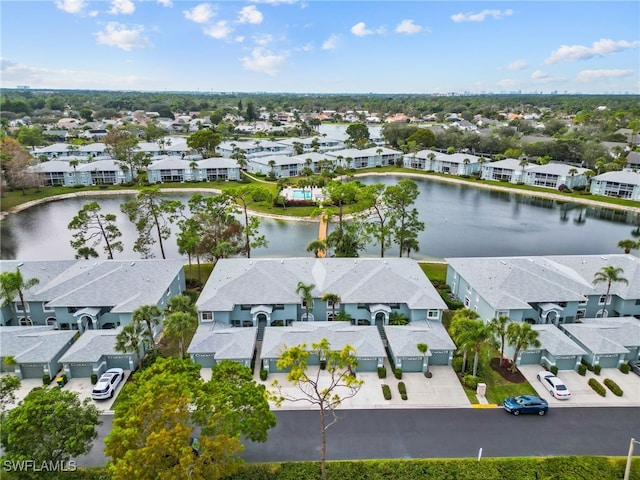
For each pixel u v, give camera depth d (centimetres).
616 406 4412
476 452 3803
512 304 5456
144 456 2756
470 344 4509
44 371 4809
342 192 8000
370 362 4928
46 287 5916
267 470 3497
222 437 3019
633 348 5116
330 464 3581
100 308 5581
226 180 15262
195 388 3400
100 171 14662
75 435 3130
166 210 7875
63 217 11419
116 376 4662
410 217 7925
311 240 9600
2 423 3116
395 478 3453
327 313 5862
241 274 5872
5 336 4988
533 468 3547
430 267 7825
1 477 2992
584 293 5825
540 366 5091
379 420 4181
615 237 10088
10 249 9131
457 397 4522
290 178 15775
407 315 5697
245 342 4997
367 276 5962
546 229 10669
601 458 3662
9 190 13638
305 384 4700
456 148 19488
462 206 12744
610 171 14225
